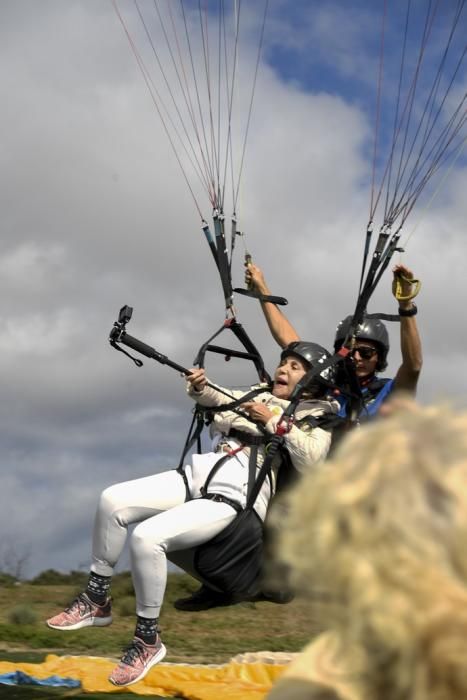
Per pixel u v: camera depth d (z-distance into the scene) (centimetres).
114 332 510
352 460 105
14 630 991
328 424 519
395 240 539
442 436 103
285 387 538
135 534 491
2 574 1593
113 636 1024
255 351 564
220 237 583
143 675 501
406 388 593
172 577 1469
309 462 498
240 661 801
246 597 520
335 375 554
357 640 98
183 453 529
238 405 522
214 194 584
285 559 104
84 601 517
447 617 93
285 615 1194
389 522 98
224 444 522
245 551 501
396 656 96
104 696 664
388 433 105
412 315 577
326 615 101
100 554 519
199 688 685
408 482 100
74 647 964
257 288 656
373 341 607
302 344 546
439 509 97
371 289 541
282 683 117
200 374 521
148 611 500
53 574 1642
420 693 94
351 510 100
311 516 104
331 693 110
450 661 92
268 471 497
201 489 511
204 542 497
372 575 96
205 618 1186
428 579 94
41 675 744
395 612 94
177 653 951
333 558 100
